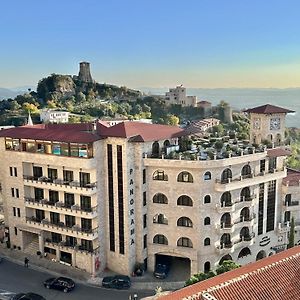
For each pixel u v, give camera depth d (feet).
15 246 258.37
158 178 229.66
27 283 219.41
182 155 225.35
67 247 235.81
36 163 239.91
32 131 242.58
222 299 107.04
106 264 236.02
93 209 223.51
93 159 219.00
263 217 248.32
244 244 236.84
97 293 210.59
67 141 220.02
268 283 115.65
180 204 227.61
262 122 293.02
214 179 223.51
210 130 396.98
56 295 207.82
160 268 231.30
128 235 226.38
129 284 216.54
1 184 263.70
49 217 245.45
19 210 252.01
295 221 262.06
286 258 128.88
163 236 234.17
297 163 390.42
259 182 236.43
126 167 219.82
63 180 234.79
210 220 227.20
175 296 119.03
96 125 241.35
